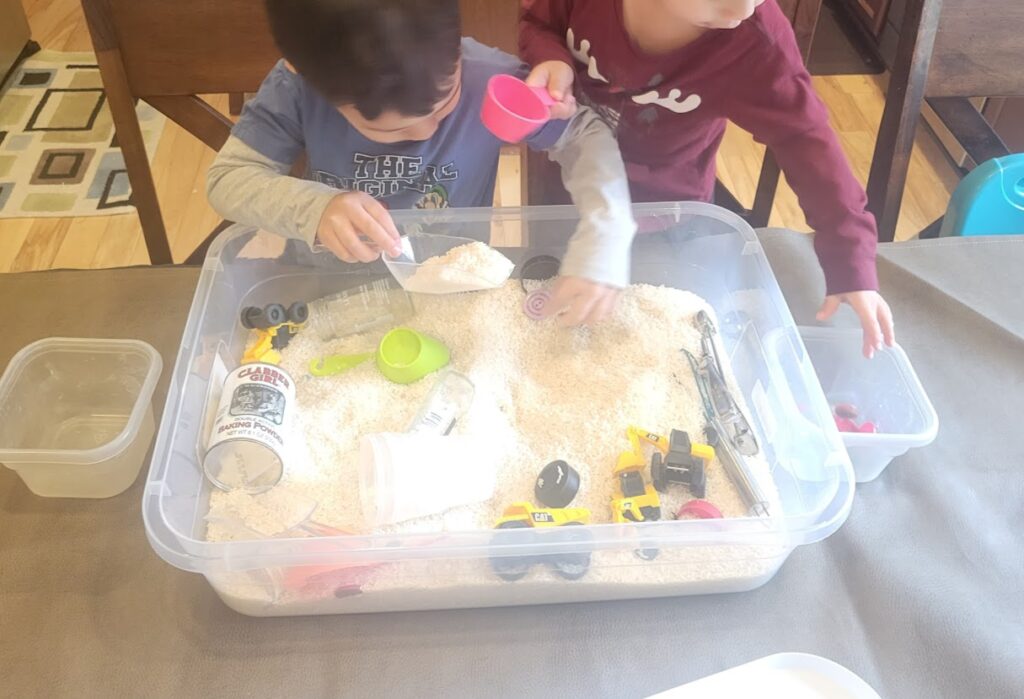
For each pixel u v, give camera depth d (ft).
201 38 3.04
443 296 2.87
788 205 5.99
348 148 2.99
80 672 1.99
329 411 2.51
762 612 2.14
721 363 2.72
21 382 2.48
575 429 2.49
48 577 2.16
